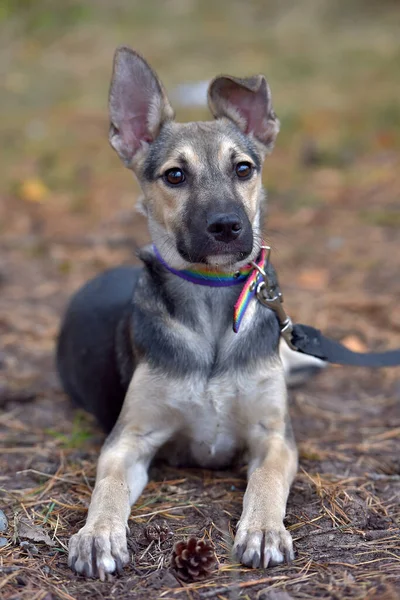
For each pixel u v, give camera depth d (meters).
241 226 4.22
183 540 3.72
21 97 15.41
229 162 4.55
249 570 3.48
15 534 3.82
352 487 4.41
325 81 15.70
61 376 5.82
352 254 8.80
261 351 4.48
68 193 11.09
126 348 4.84
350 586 3.32
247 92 4.92
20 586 3.37
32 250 9.16
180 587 3.36
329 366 6.49
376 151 12.13
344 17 21.11
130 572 3.50
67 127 13.69
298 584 3.35
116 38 19.52
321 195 10.66
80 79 16.44
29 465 4.74
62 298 7.90
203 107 13.46
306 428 5.36
